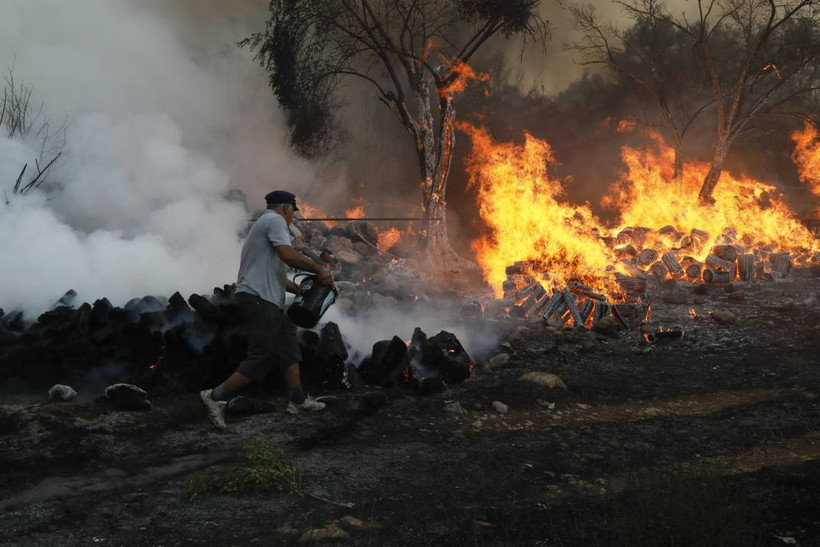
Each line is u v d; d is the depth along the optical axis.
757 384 6.16
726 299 10.59
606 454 4.48
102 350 5.51
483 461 4.33
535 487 3.93
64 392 5.13
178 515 3.49
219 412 4.76
